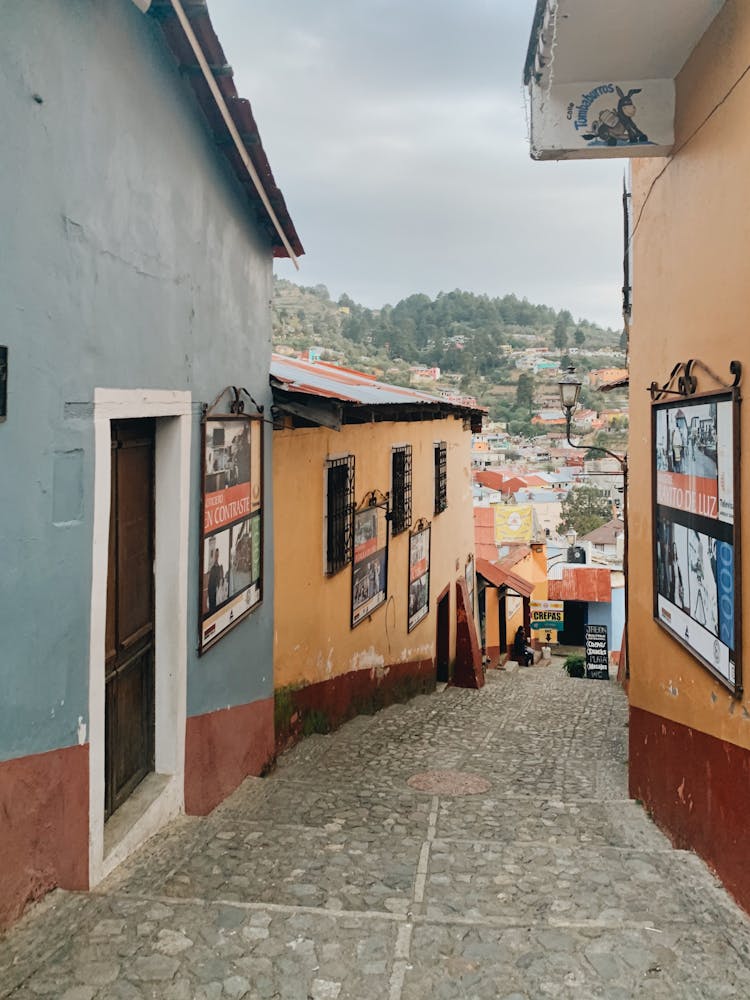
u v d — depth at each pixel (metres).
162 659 4.95
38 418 3.32
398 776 7.36
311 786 6.42
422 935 3.36
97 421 3.79
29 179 3.21
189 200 5.01
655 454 6.00
